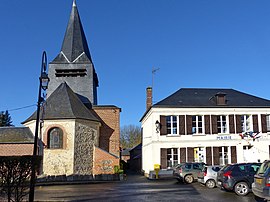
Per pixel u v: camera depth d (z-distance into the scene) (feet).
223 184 47.96
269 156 94.53
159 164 90.84
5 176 33.22
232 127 95.09
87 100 112.37
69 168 84.38
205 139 93.61
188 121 94.07
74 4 126.52
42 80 42.01
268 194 33.45
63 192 55.06
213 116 95.04
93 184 74.38
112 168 88.63
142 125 122.11
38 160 36.11
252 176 46.65
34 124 89.10
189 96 100.89
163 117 93.71
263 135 95.30
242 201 40.45
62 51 118.83
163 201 41.29
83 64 116.26
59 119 86.69
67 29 122.93
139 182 77.97
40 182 75.25
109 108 110.73
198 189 56.39
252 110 96.27
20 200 35.86
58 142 86.07
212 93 104.47
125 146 232.32
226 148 94.48
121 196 47.47
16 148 82.02
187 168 72.23
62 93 96.02
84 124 90.02
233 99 100.58
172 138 92.89
